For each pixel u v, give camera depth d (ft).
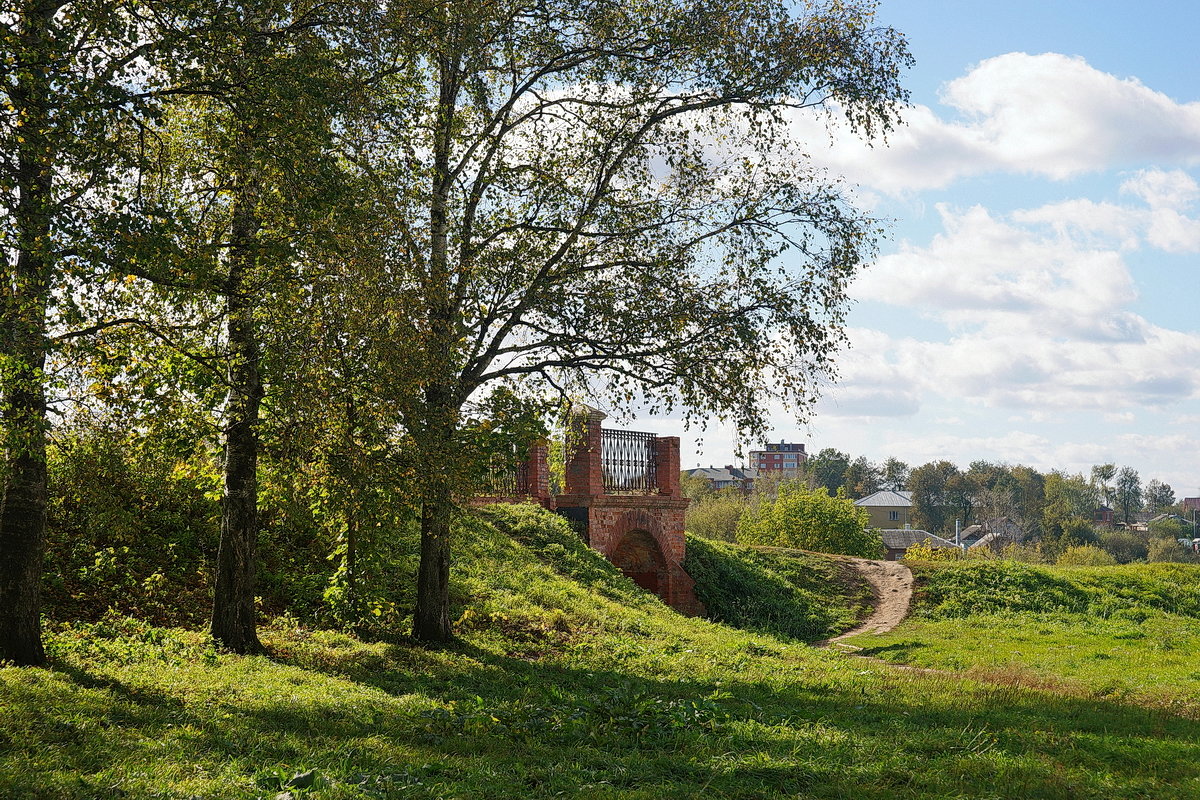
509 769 26.35
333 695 35.73
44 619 43.42
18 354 32.40
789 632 88.74
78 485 52.37
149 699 31.65
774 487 267.80
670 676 49.78
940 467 494.18
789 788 25.61
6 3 29.68
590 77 49.14
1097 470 580.30
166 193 37.06
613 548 87.86
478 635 54.60
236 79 32.83
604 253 49.98
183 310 38.40
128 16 31.71
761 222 49.70
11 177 30.76
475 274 47.34
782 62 47.98
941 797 24.76
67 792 20.99
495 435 43.86
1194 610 96.37
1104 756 31.12
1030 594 97.50
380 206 39.32
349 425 39.63
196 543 56.75
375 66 38.83
